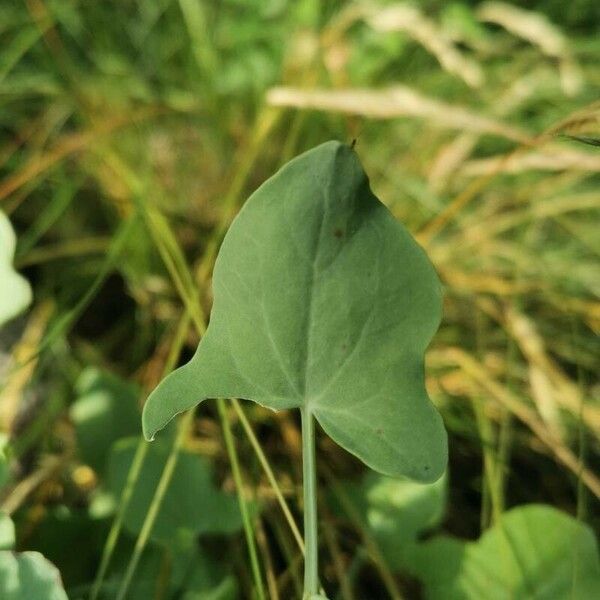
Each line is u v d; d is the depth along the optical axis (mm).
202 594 232
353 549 252
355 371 196
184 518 237
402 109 289
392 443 196
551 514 238
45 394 277
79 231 337
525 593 232
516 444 283
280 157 350
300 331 195
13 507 245
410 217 336
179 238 328
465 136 338
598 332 303
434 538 241
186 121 368
